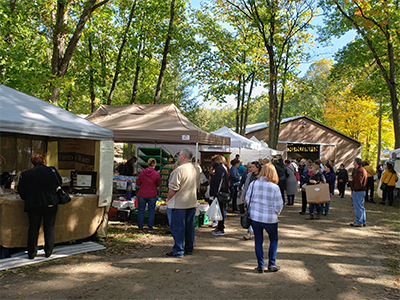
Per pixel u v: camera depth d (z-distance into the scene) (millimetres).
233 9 18391
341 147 31344
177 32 15992
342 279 4363
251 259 5113
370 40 17125
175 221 5105
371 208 11227
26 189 4402
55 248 5121
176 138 8164
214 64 18859
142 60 17594
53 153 6684
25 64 8953
